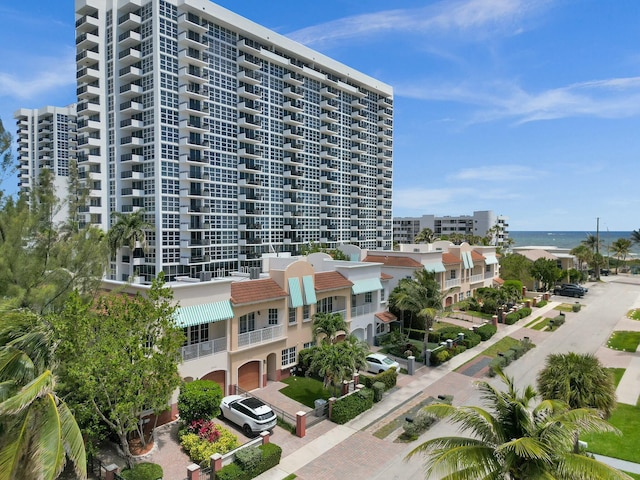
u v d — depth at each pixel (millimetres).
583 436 20922
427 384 28172
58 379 14836
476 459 11188
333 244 86062
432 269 45625
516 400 12422
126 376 15180
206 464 17141
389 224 105500
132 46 58875
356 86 93125
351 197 92562
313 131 81812
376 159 100250
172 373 16391
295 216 76875
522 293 61250
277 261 34469
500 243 153250
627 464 18266
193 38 59156
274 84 72812
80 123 61969
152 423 20656
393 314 39312
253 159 68812
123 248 59500
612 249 98062
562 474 10625
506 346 37438
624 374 29844
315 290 29984
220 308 23641
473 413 12266
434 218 165000
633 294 66375
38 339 13992
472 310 50906
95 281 19234
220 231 63781
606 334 41375
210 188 62000
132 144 57125
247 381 25828
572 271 71562
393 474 17594
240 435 20328
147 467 16203
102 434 17906
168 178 57188
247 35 66625
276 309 27781
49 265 18062
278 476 17312
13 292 16266
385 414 23453
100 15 59938
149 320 16906
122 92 57844
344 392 24875
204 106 60312
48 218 19438
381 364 29312
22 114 108812
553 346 37500
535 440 11055
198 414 19797
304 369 28578
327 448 19672
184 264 58156
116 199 59750
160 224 56188
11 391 12367
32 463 10859
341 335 32906
